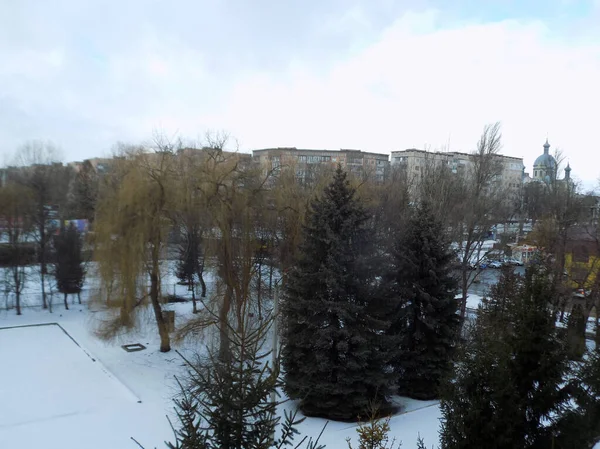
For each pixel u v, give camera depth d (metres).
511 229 59.56
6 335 27.69
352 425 15.66
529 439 9.34
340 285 16.25
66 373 21.69
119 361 23.20
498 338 9.84
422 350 17.86
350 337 16.03
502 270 25.80
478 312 17.50
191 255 32.66
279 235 29.14
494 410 8.93
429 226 18.33
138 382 20.56
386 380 16.09
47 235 35.06
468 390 9.19
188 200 23.55
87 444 15.11
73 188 45.53
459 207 32.25
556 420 9.35
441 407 9.80
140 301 23.47
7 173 37.66
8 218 32.16
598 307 24.20
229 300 22.47
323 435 14.67
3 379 20.86
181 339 22.50
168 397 18.84
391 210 32.03
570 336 11.76
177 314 31.25
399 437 14.42
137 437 15.58
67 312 32.88
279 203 26.64
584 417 9.35
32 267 36.69
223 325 20.34
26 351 24.81
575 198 35.84
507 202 57.69
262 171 27.58
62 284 33.53
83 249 35.12
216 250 23.67
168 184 23.56
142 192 22.78
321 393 15.93
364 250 16.88
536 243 34.75
